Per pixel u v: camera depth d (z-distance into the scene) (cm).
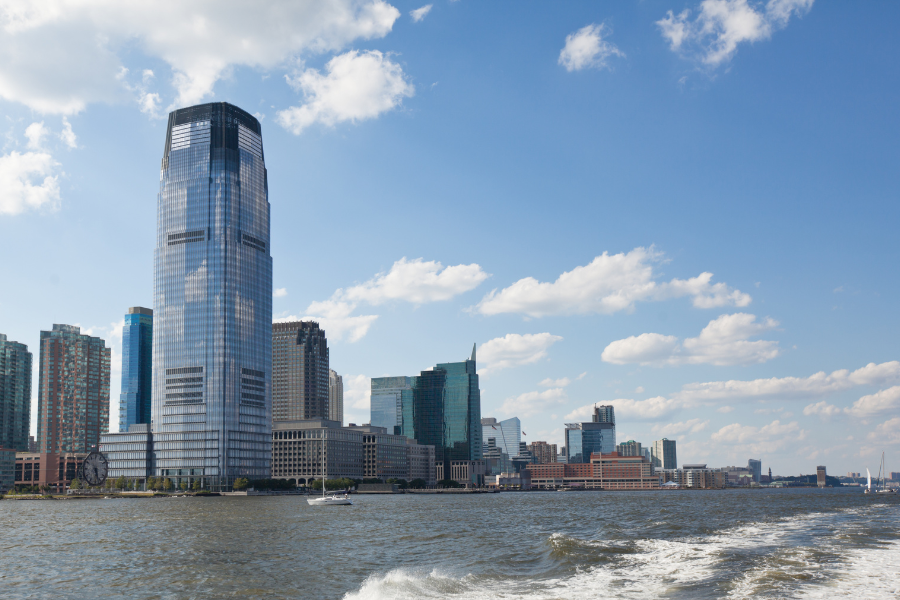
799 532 11894
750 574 6925
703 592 6184
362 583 7350
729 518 16612
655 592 6288
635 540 10612
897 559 7900
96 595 6975
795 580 6575
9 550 10706
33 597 6931
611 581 6888
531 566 8188
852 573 6938
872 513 18488
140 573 8194
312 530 13962
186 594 6894
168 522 16525
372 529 14212
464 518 18212
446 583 6912
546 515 19562
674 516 17862
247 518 18088
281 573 8044
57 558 9675
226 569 8400
